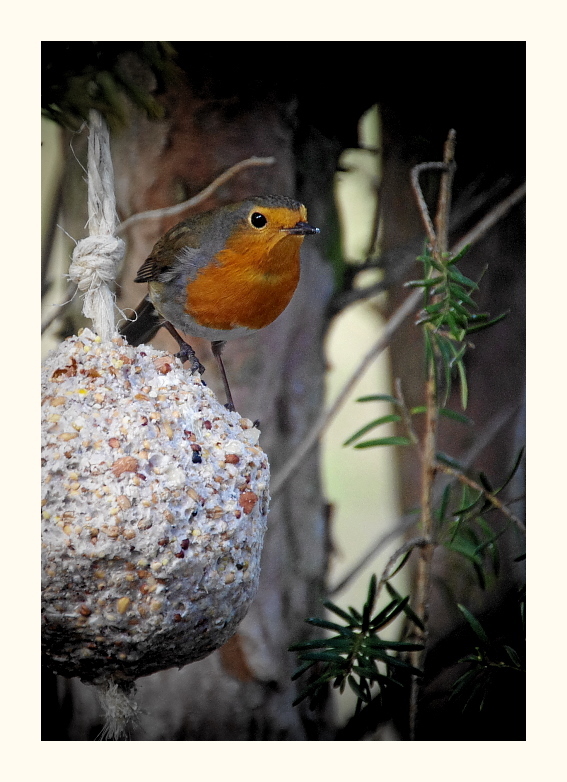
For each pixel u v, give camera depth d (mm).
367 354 7930
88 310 5336
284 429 8383
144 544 4625
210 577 4812
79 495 4645
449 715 7844
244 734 8391
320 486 8625
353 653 5938
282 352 8375
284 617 8531
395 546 8719
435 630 8227
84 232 7051
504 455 8375
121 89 5375
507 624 7812
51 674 7707
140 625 4723
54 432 4801
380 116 8219
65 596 4680
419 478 8703
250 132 7973
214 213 6531
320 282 8422
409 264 8445
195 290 6473
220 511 4840
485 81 7883
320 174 8266
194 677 8422
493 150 8133
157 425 4922
